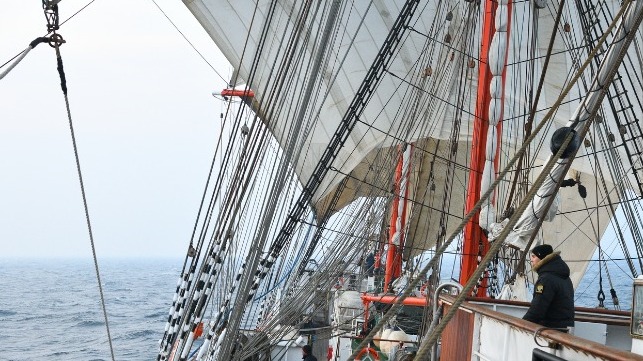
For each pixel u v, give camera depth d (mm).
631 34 6430
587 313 9844
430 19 21438
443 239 16828
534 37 16203
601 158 21594
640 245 16406
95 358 51625
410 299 16578
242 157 9953
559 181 7332
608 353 4398
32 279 173375
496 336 7246
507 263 16500
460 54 19094
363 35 21891
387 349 15039
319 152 21953
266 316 16594
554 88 20828
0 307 90438
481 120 14570
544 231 27469
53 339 61625
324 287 14039
